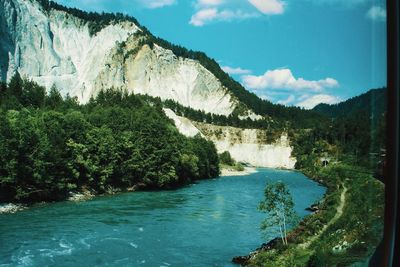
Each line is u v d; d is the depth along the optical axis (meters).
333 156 82.50
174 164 85.44
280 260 27.53
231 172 135.25
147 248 33.50
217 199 65.31
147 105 126.44
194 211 52.41
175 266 28.92
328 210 38.44
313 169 119.62
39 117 71.75
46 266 28.00
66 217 46.44
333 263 17.64
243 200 64.25
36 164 58.25
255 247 34.41
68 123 70.94
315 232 34.09
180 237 37.69
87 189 69.62
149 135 82.12
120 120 84.31
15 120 60.94
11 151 55.38
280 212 32.59
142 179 79.56
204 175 111.38
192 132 160.88
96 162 71.94
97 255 31.03
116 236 37.34
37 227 40.16
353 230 20.83
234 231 40.47
